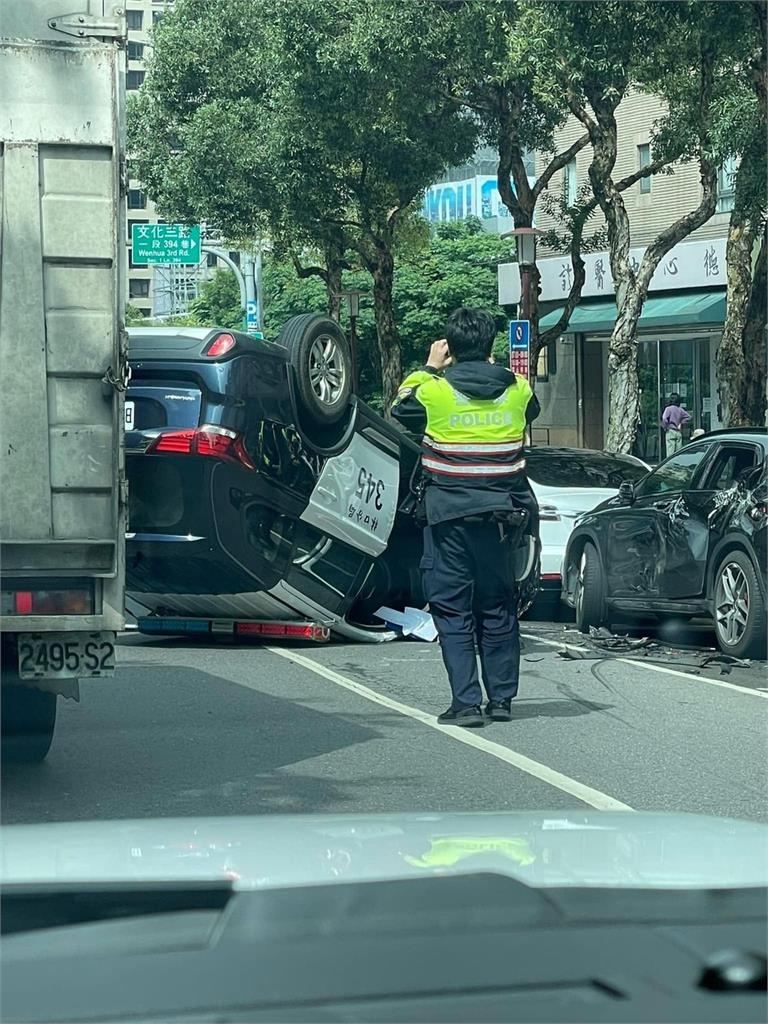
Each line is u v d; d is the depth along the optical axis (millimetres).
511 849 1923
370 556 12258
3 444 6223
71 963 1354
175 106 34812
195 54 33938
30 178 6180
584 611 13031
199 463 10977
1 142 6125
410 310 44312
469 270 45031
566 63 19422
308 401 11383
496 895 1554
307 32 24922
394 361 30781
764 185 18312
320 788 6766
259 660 11250
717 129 18234
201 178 31109
